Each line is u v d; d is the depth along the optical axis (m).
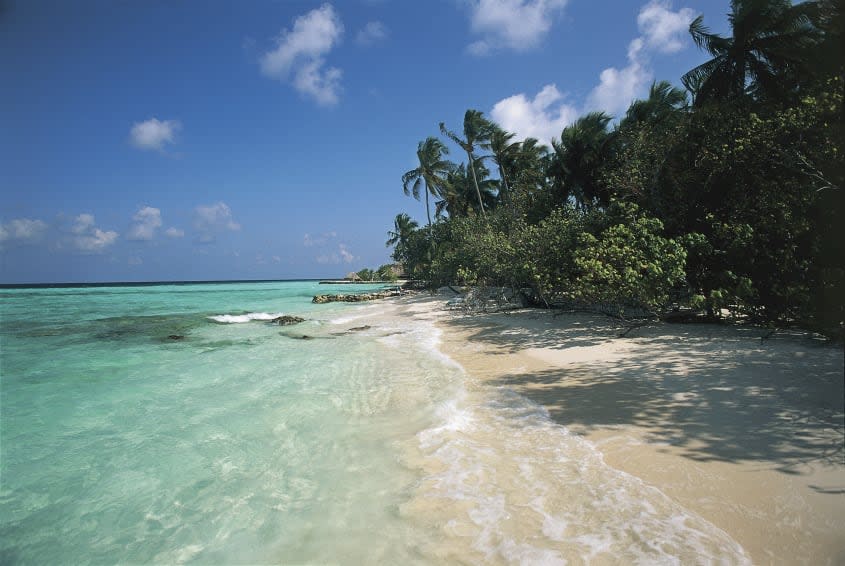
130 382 8.62
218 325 18.97
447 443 5.15
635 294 11.28
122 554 3.46
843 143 10.10
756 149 11.91
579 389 6.83
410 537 3.40
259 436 5.71
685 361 7.89
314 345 13.11
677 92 24.48
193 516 3.93
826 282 8.66
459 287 38.91
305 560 3.25
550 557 3.01
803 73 15.67
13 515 4.02
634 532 3.21
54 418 6.50
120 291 61.47
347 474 4.55
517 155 37.41
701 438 4.68
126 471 4.82
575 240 16.02
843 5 12.23
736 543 3.01
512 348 10.78
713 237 11.88
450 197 48.41
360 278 89.44
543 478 4.14
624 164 16.92
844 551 2.85
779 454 4.18
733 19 17.39
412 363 9.92
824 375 6.37
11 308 28.81
